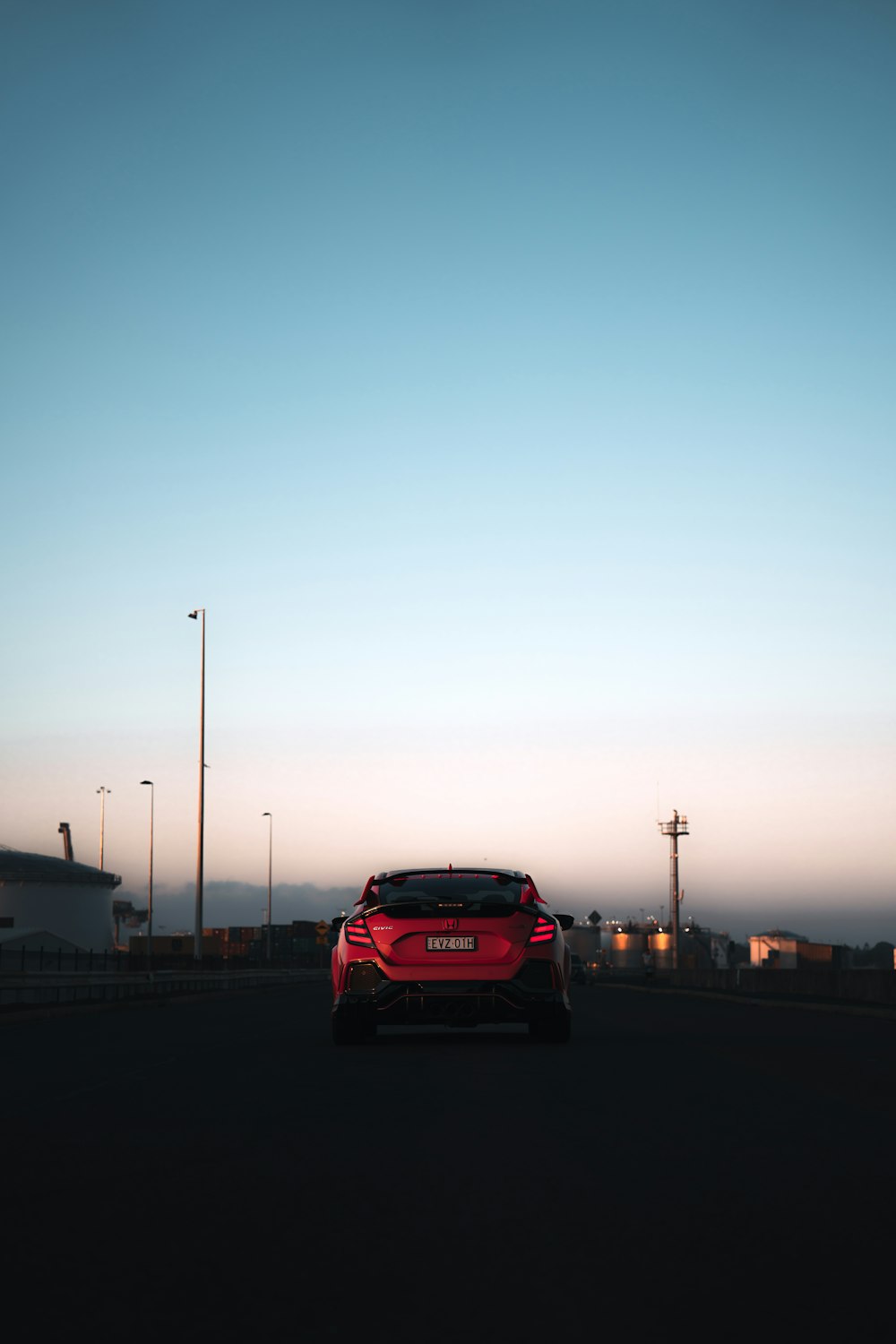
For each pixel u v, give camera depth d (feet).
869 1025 54.54
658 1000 96.78
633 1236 13.76
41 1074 30.12
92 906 337.52
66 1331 10.59
